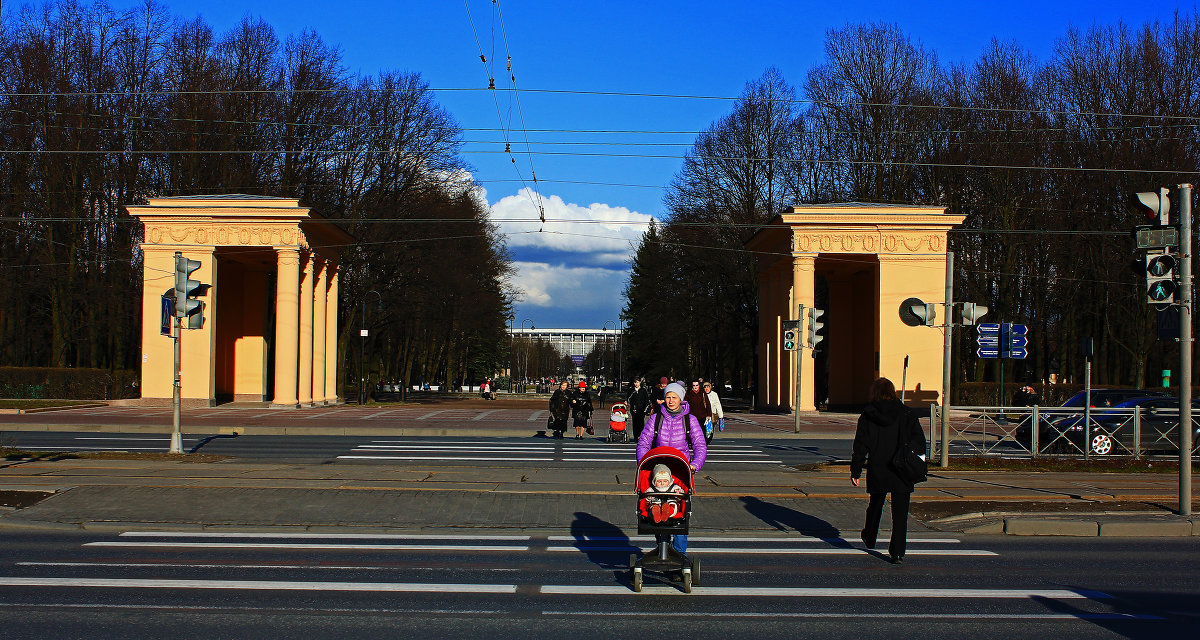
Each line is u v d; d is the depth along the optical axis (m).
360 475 15.27
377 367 63.19
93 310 46.69
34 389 43.19
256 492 13.05
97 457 17.58
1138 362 42.91
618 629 6.93
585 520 11.65
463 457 19.22
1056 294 47.06
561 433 24.59
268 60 46.31
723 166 51.44
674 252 56.47
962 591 8.27
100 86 43.19
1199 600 8.03
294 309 40.28
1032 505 12.85
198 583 8.22
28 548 9.80
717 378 61.97
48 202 43.31
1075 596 8.12
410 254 49.28
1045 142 43.66
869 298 47.28
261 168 47.25
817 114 49.09
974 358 51.19
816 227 41.19
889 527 11.56
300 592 7.94
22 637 6.49
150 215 40.03
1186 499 12.10
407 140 47.69
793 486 14.70
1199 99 39.69
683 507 8.11
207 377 40.16
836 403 48.00
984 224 46.97
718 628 6.98
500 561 9.40
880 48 47.78
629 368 89.62
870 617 7.34
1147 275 12.35
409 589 8.10
